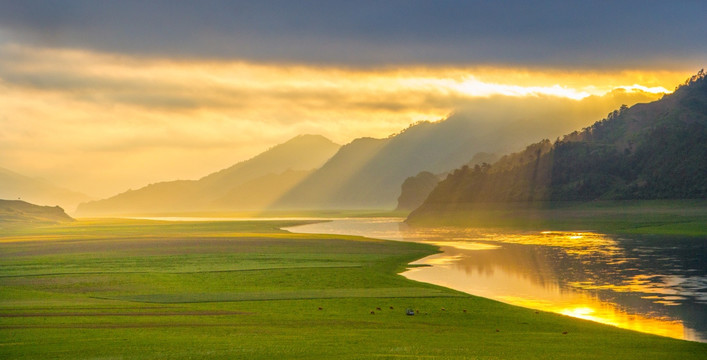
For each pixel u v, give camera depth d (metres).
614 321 57.62
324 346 40.94
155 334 44.91
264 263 102.06
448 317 56.66
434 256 117.06
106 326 48.19
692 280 82.12
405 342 43.00
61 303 61.19
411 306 61.84
